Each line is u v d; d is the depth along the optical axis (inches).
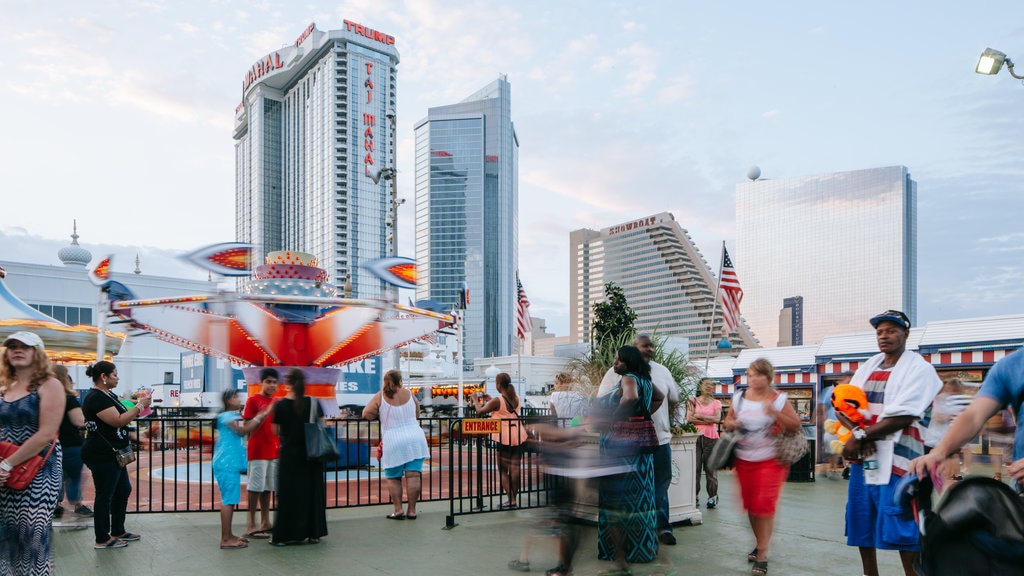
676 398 244.5
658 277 6146.7
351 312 481.7
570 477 202.7
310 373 470.9
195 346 485.1
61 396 161.0
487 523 289.7
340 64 5905.5
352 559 227.6
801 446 211.9
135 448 308.3
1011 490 96.5
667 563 215.9
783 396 213.2
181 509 322.3
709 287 5821.9
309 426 250.5
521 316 1110.4
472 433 298.5
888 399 171.9
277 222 6624.0
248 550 240.5
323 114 5969.5
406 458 300.0
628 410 212.1
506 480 329.7
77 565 218.2
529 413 492.1
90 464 239.3
